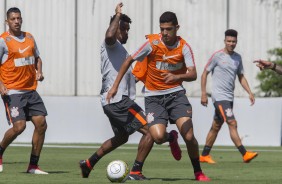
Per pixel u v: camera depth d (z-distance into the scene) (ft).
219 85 130.52
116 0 247.09
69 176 96.17
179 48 87.10
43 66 247.91
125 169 86.12
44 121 100.68
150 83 88.38
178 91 88.07
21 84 99.55
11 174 98.99
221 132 193.47
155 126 87.30
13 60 99.45
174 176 98.48
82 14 247.50
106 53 91.09
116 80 86.74
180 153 89.97
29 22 246.88
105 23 247.29
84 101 195.21
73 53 248.11
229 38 129.90
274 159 140.56
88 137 195.11
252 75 249.34
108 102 86.84
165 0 247.29
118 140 92.48
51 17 247.09
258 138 194.08
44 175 97.71
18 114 99.30
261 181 91.40
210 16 247.91
